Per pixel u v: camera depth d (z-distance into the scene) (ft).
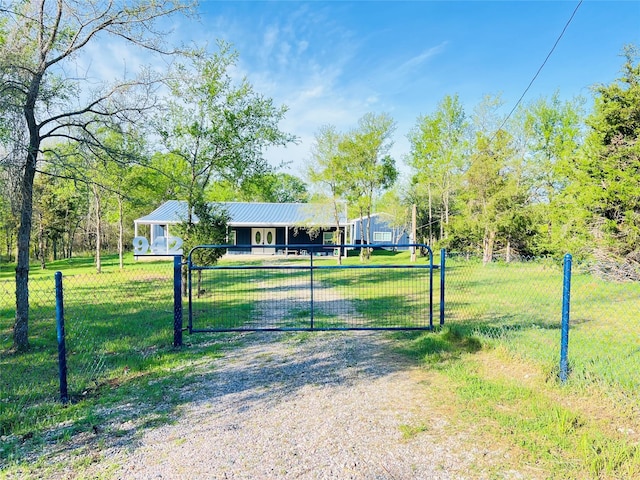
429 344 17.63
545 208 56.24
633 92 38.14
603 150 40.27
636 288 29.12
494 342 16.44
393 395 12.12
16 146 18.45
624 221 37.88
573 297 27.96
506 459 8.36
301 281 46.96
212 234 36.04
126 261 86.58
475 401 11.35
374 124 83.82
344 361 15.78
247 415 10.93
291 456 8.71
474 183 61.57
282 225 92.89
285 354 17.01
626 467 7.88
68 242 105.50
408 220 101.45
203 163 38.40
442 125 83.25
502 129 64.59
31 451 9.15
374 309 27.63
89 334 21.44
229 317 25.62
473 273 41.96
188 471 8.18
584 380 12.14
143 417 10.91
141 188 51.42
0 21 20.16
